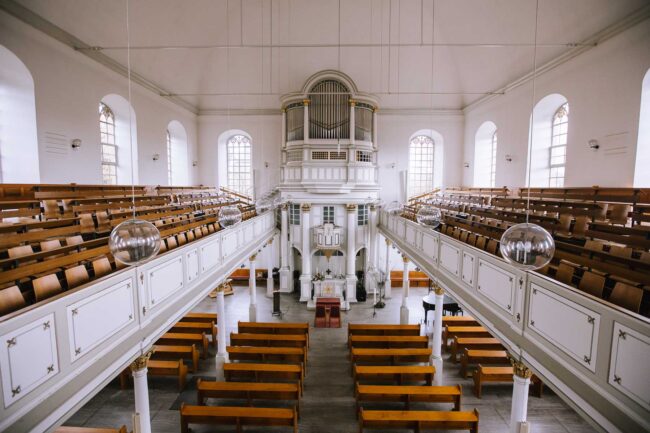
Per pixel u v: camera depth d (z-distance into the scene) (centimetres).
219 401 902
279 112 2031
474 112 1900
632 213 791
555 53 1230
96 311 430
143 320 543
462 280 745
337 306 1448
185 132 1911
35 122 976
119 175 1448
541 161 1416
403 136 2039
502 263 569
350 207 1750
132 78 1407
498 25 1411
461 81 1911
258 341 1087
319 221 1811
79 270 480
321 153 1677
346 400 923
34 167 988
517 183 1516
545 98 1321
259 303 1711
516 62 1456
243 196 2017
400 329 1202
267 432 796
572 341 404
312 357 1165
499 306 581
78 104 1130
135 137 1462
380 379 942
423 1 1625
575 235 765
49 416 355
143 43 1356
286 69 1889
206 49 1750
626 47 970
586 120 1117
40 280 420
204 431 794
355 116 1684
